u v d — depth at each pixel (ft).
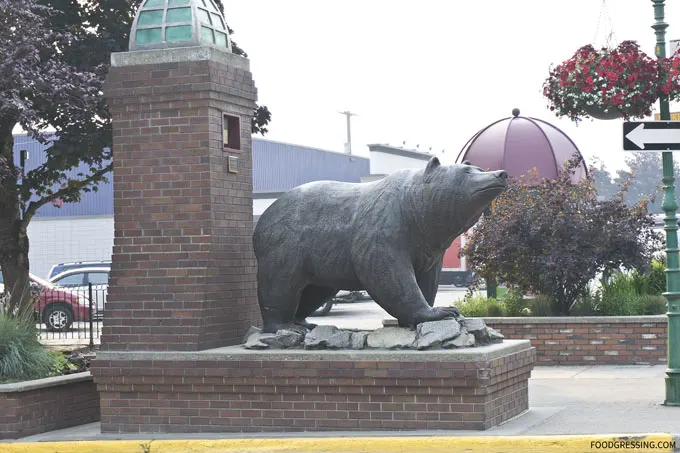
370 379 32.48
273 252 35.63
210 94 35.35
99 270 99.35
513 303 56.39
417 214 33.53
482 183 32.53
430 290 35.81
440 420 32.07
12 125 52.90
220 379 33.94
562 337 52.42
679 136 36.24
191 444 31.55
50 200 57.57
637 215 56.08
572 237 55.31
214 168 35.73
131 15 56.80
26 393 36.24
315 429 33.17
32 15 46.24
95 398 39.68
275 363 33.40
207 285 35.04
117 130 36.35
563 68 37.45
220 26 38.17
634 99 36.45
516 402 35.40
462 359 31.68
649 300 55.11
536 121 78.89
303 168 160.15
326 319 92.89
